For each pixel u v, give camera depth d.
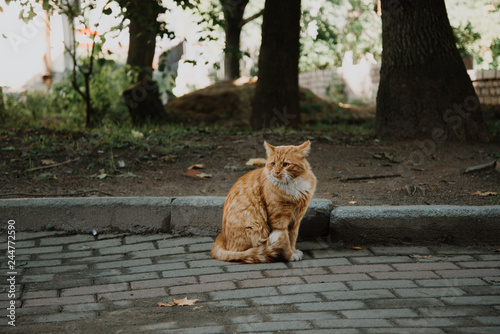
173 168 7.77
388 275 4.31
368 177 7.13
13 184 6.79
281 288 4.08
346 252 4.95
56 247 5.20
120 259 4.88
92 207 5.57
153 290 4.13
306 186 4.71
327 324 3.42
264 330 3.36
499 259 4.65
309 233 5.31
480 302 3.73
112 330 3.43
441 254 4.82
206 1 19.62
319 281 4.21
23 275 4.50
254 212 4.71
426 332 3.27
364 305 3.72
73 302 3.93
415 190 6.31
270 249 4.64
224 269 4.55
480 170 7.13
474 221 5.04
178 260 4.80
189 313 3.67
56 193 6.42
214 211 5.43
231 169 7.74
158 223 5.55
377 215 5.11
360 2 23.50
